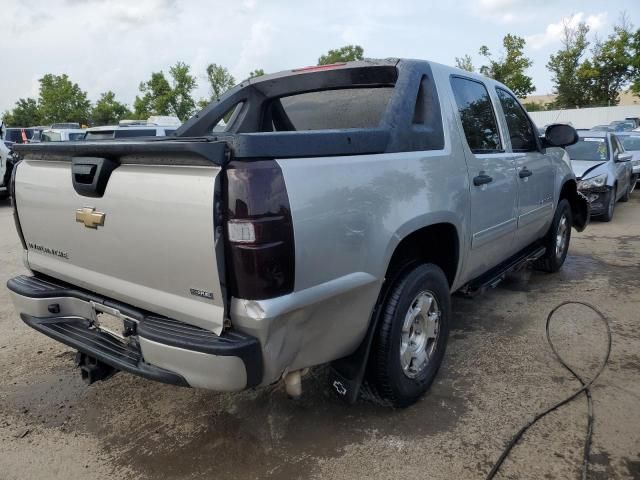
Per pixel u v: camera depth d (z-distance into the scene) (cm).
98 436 306
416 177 296
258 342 222
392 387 298
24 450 294
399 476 262
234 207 213
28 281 321
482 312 477
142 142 229
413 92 320
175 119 2430
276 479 264
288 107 417
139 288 257
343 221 246
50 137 1883
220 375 220
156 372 238
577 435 289
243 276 216
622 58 3653
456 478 260
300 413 320
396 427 303
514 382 349
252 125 430
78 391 358
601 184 898
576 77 4025
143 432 308
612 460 268
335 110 389
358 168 258
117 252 260
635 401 322
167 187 229
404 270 304
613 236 805
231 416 320
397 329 292
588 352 390
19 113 6153
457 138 346
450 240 344
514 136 455
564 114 3772
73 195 275
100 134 1498
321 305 242
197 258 225
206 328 231
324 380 357
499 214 401
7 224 1052
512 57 2895
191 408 331
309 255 230
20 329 471
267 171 216
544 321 453
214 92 3838
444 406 323
